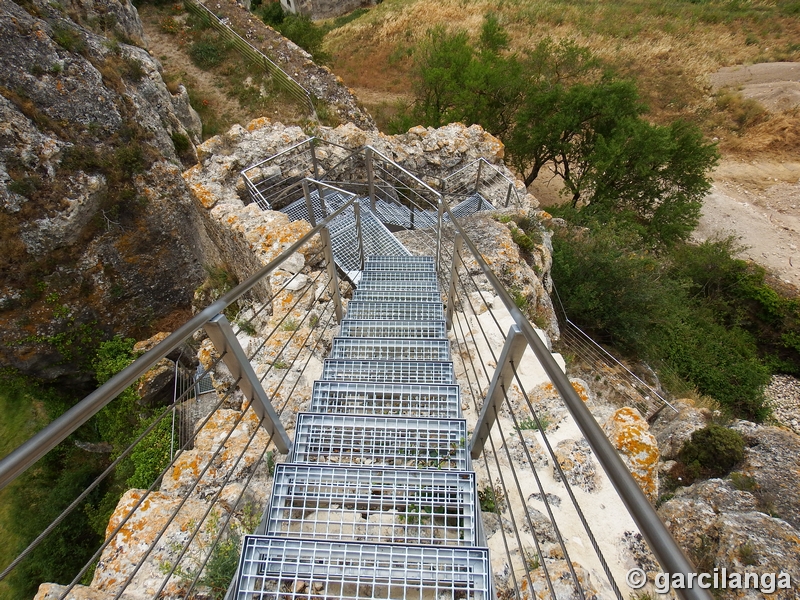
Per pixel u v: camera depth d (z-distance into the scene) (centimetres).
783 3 2805
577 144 1580
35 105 845
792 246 1652
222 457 291
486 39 1609
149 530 241
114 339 1000
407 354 352
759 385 1108
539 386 354
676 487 491
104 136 914
